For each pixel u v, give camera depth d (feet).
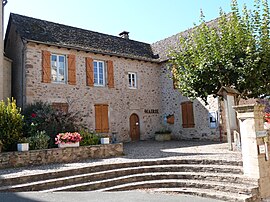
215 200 19.17
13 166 26.04
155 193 20.67
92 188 22.03
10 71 44.24
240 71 30.58
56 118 35.83
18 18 45.73
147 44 65.05
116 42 56.75
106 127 49.21
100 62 50.83
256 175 20.72
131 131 53.26
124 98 52.65
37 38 43.01
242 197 18.81
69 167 24.95
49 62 43.65
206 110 49.96
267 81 32.71
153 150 37.22
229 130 32.07
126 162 26.86
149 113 56.44
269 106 41.93
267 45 31.50
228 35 32.60
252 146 21.20
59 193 19.44
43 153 28.02
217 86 33.60
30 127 33.37
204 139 50.03
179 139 54.65
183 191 21.42
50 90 43.34
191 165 25.59
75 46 45.93
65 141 29.99
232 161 24.06
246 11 33.55
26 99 40.65
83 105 46.75
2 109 29.96
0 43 38.42
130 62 54.60
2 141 28.71
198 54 34.71
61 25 50.62
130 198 18.43
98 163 26.89
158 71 59.41
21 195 18.31
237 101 33.32
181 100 54.60
